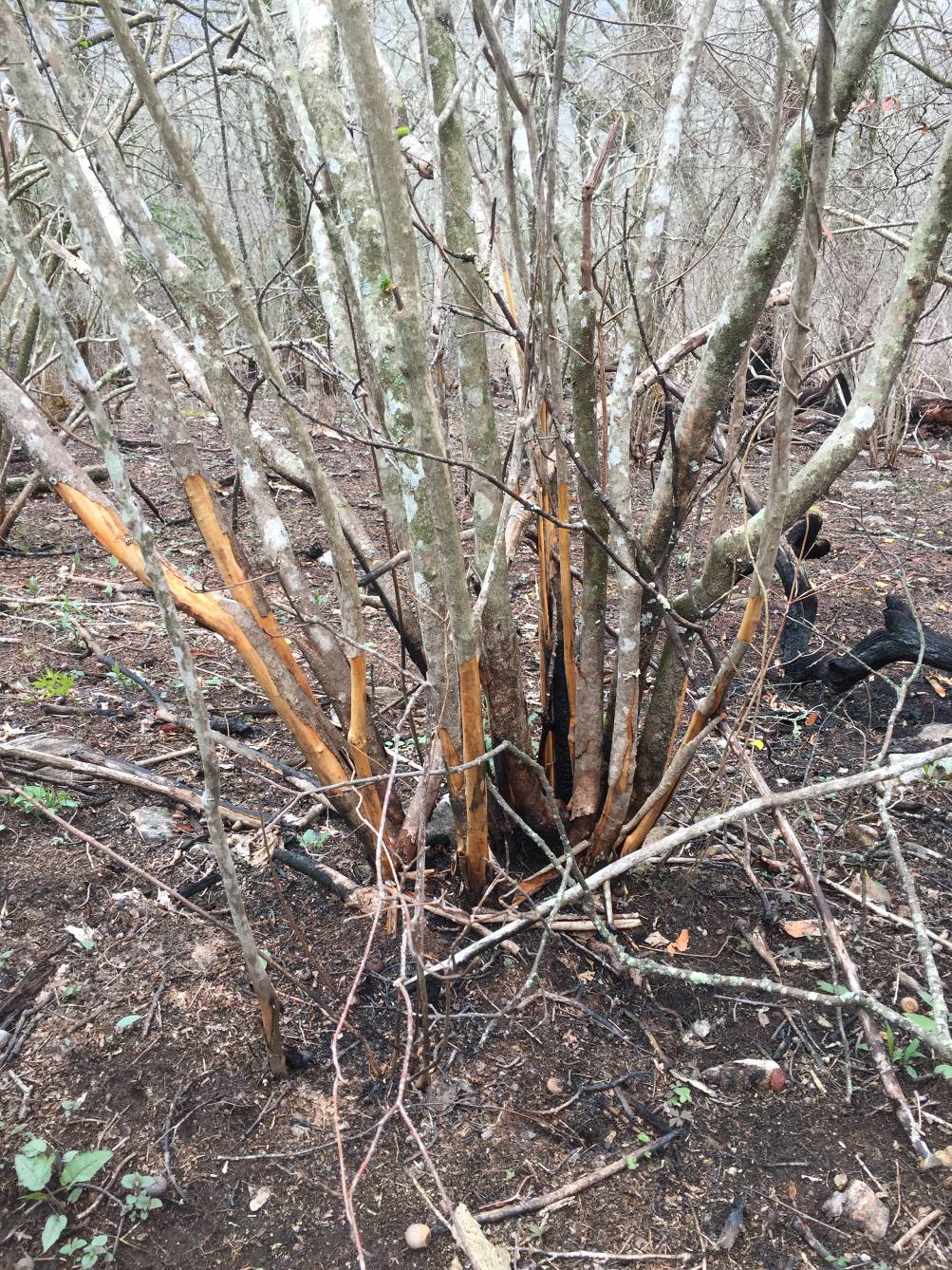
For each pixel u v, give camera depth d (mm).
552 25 3158
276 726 2727
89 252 1413
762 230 1508
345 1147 1542
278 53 1885
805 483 1653
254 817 2244
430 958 1870
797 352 1381
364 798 1883
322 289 2084
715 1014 1792
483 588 1684
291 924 1708
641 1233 1413
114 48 3680
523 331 1818
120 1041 1720
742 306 1567
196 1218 1439
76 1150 1526
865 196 5195
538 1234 1408
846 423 1621
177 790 2322
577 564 4105
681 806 2393
